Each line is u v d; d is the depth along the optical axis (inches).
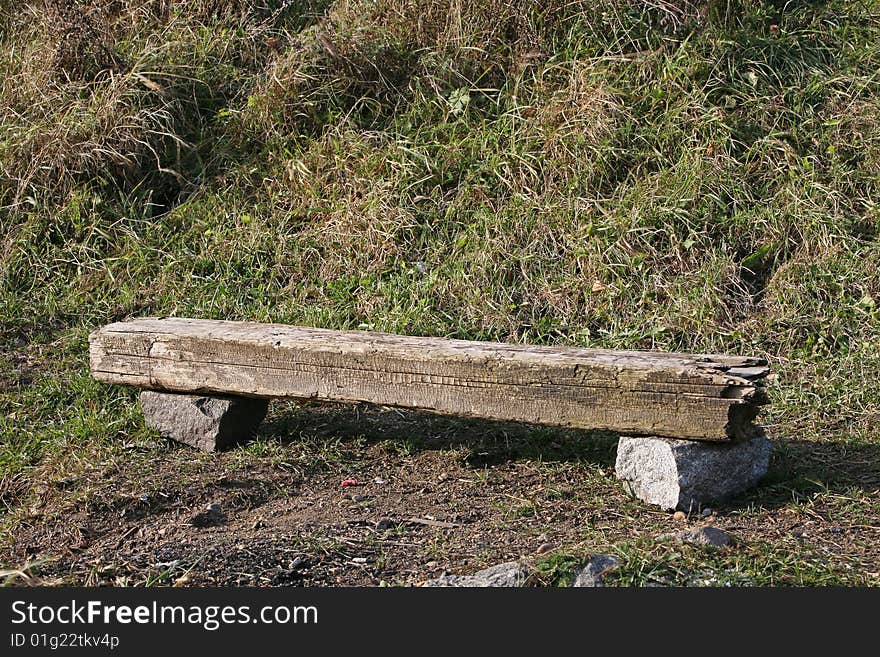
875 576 148.7
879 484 186.1
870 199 280.5
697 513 172.6
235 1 363.9
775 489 181.3
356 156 306.5
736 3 325.4
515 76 320.2
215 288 281.1
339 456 203.0
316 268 285.3
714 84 303.1
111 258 291.0
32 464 204.2
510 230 281.4
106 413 223.9
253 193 309.1
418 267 277.9
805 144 294.8
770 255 271.3
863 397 229.0
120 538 170.2
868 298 253.6
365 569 157.0
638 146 295.3
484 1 330.0
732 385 165.3
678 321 253.8
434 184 299.3
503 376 179.3
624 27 319.9
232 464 197.9
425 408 185.9
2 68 346.9
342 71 327.3
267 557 160.7
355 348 189.3
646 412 171.6
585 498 182.7
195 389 202.7
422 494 187.2
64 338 265.6
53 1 336.5
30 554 165.3
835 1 336.5
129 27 359.6
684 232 275.1
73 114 315.6
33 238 294.8
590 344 253.3
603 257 270.1
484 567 155.1
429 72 325.7
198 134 326.0
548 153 296.5
